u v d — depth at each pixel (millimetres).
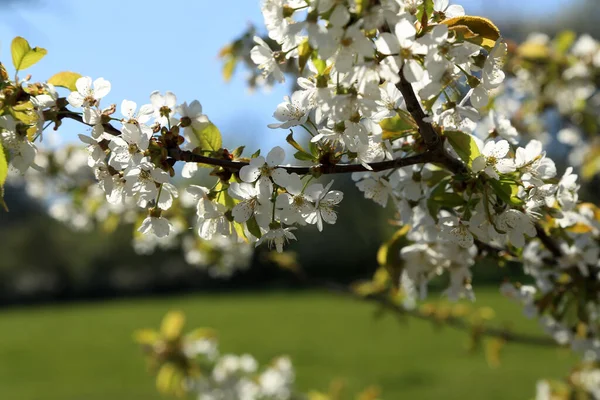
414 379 5766
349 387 5621
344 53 806
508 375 5543
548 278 1024
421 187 934
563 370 5461
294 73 1099
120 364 7891
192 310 12414
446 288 1037
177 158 847
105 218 1996
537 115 1799
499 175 875
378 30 821
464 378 5609
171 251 14836
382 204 937
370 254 12289
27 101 865
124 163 841
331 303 12508
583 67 1703
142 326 10953
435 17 848
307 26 804
